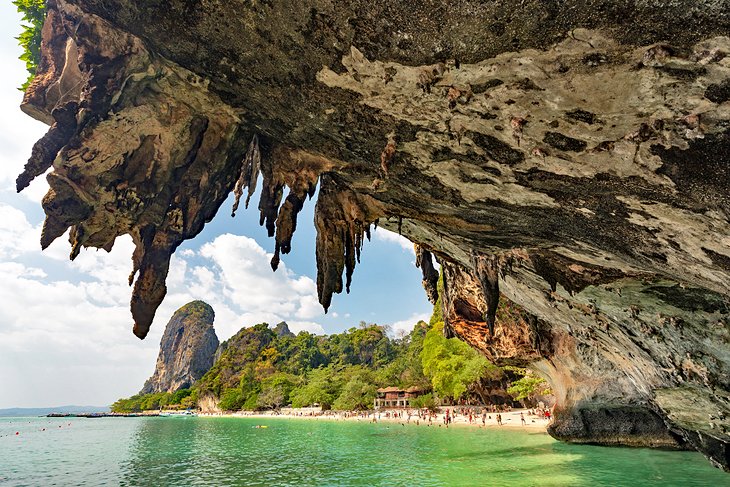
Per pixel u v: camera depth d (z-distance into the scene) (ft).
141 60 14.93
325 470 61.57
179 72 15.20
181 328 650.43
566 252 23.40
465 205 20.58
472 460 60.90
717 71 9.58
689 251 16.29
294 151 19.42
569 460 55.06
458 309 64.44
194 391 418.51
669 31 9.29
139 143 17.13
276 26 12.44
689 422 35.19
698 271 17.35
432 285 47.57
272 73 14.44
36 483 59.16
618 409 58.54
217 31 13.10
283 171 20.43
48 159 15.96
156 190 18.47
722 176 11.89
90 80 14.90
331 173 21.56
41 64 16.83
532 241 23.32
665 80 10.32
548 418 127.54
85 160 16.43
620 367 40.19
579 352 55.47
